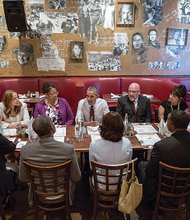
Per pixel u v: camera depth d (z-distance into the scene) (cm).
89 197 279
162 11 488
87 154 280
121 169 197
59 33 487
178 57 518
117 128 201
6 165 254
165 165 192
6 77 504
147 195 218
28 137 253
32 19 475
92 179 231
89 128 276
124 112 332
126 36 496
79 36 491
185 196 213
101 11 480
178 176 202
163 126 267
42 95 452
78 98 458
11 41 485
